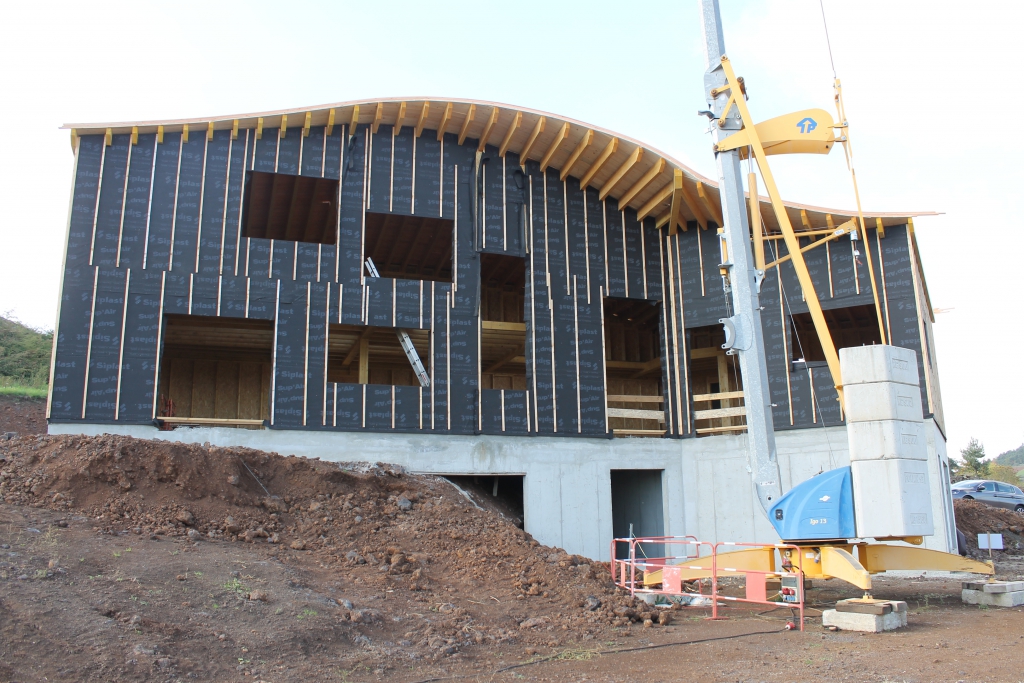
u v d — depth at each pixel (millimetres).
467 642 8773
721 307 18484
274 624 8031
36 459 11523
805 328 21094
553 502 17047
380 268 22734
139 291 15062
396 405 16312
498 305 23297
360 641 8227
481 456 16688
